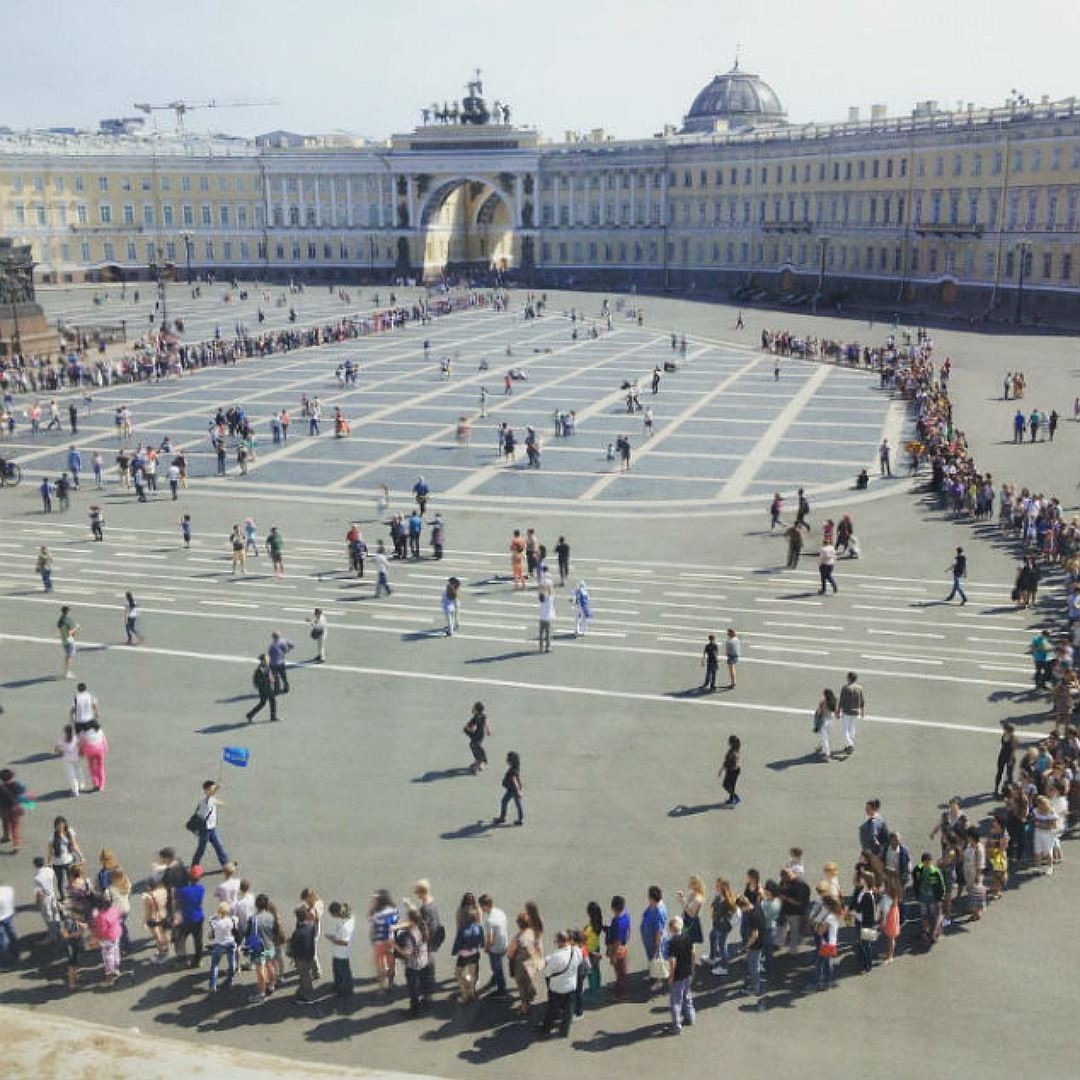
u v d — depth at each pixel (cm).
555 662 3491
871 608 3991
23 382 8700
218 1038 1839
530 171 18925
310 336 11300
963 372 9075
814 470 6059
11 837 2459
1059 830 2366
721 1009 1909
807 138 15825
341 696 3234
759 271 16900
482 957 2094
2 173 17088
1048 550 4506
